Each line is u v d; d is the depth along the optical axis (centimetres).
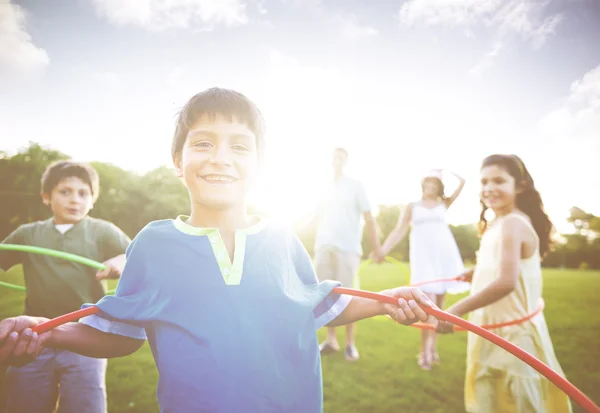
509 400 283
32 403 281
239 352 131
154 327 138
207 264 140
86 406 290
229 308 134
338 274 563
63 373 289
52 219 357
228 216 150
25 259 341
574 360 558
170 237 145
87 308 143
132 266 146
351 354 534
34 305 334
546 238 322
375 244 588
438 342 646
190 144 149
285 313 138
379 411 400
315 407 137
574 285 1378
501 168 311
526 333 289
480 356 298
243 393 129
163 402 131
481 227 354
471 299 296
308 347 140
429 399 426
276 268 144
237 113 153
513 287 287
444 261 565
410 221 595
